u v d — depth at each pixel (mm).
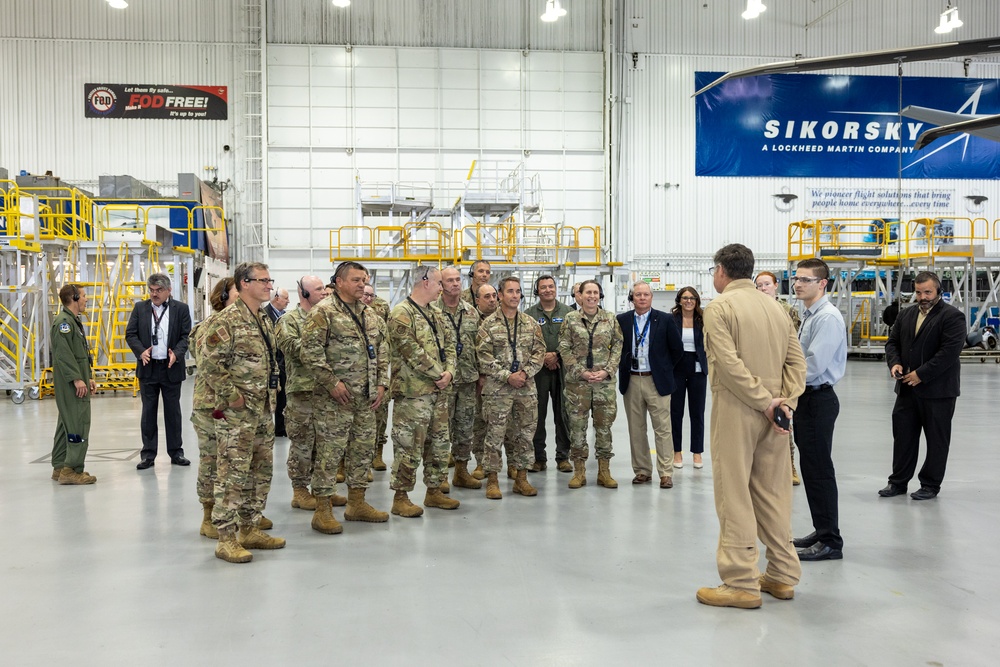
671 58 21578
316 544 4156
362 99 20500
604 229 21312
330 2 20391
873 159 22297
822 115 22078
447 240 17422
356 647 2799
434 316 4828
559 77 21156
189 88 20031
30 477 5926
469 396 5520
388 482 5773
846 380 13820
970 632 2928
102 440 7699
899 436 5199
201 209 17219
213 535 4273
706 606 3211
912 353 5082
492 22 20984
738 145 21844
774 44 21969
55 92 19625
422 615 3107
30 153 19562
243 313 3920
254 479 4055
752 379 3121
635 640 2859
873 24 22188
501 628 2971
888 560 3844
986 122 6137
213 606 3221
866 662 2666
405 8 20672
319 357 4242
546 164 21172
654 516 4703
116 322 12422
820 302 4016
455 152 20859
